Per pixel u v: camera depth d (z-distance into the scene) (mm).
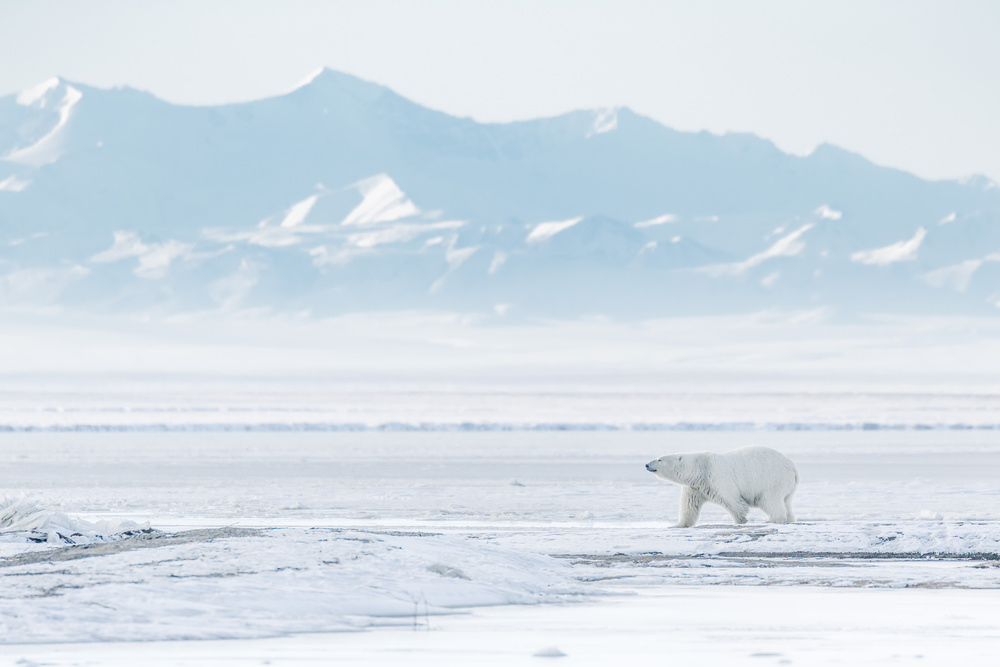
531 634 33094
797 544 55250
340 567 40719
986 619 35938
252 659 29094
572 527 66625
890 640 32125
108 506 79375
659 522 71000
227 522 68750
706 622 35438
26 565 40250
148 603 34625
